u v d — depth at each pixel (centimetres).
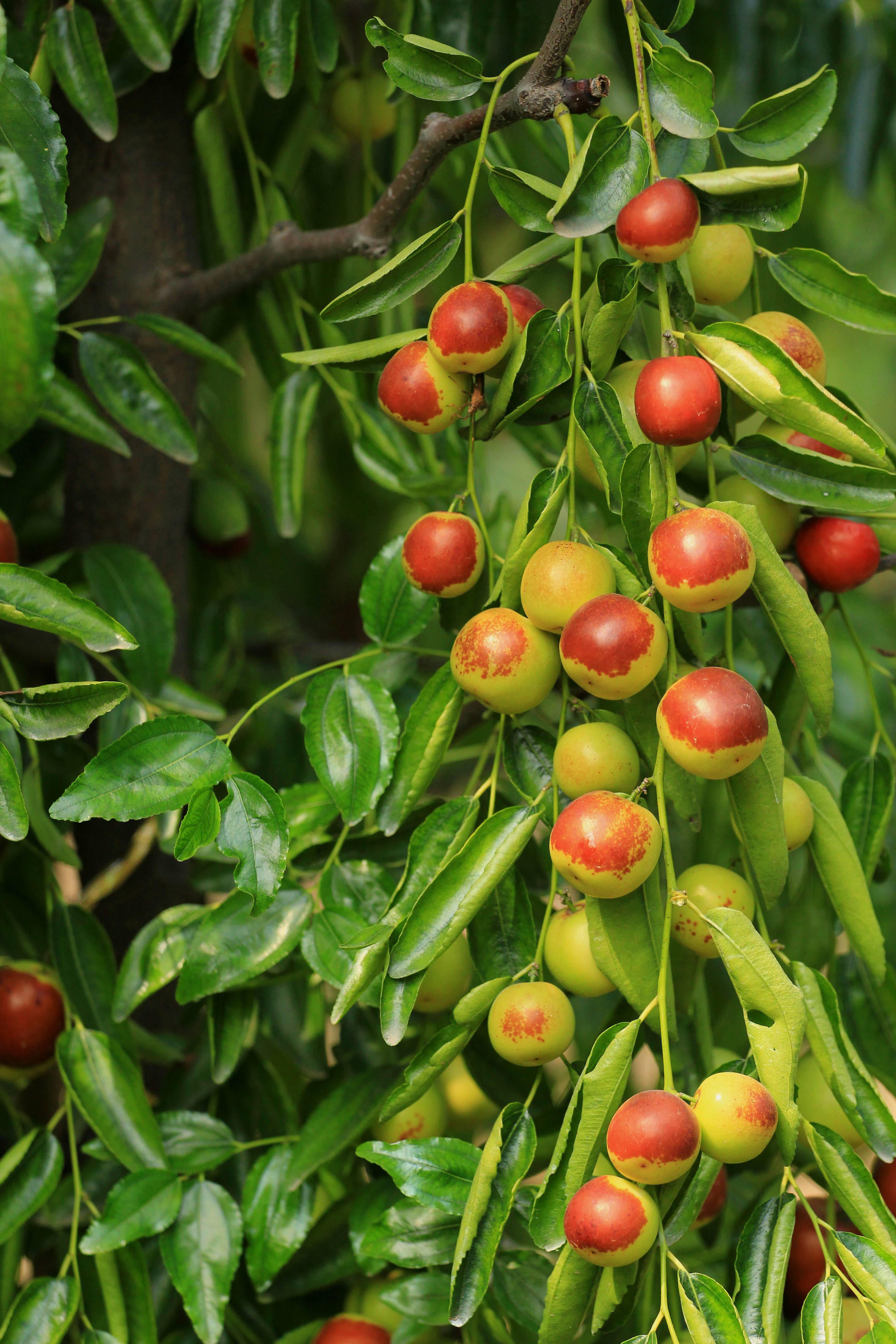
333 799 114
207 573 146
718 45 152
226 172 130
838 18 152
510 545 111
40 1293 116
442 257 112
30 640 128
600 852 106
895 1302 107
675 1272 110
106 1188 121
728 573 107
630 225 108
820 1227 108
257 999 123
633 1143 105
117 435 123
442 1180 112
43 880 124
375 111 133
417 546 112
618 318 110
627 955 109
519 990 110
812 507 113
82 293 130
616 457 111
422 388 111
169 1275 119
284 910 116
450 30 130
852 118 158
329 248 124
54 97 129
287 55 122
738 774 109
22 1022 120
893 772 119
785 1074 106
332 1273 119
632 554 110
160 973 118
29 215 104
